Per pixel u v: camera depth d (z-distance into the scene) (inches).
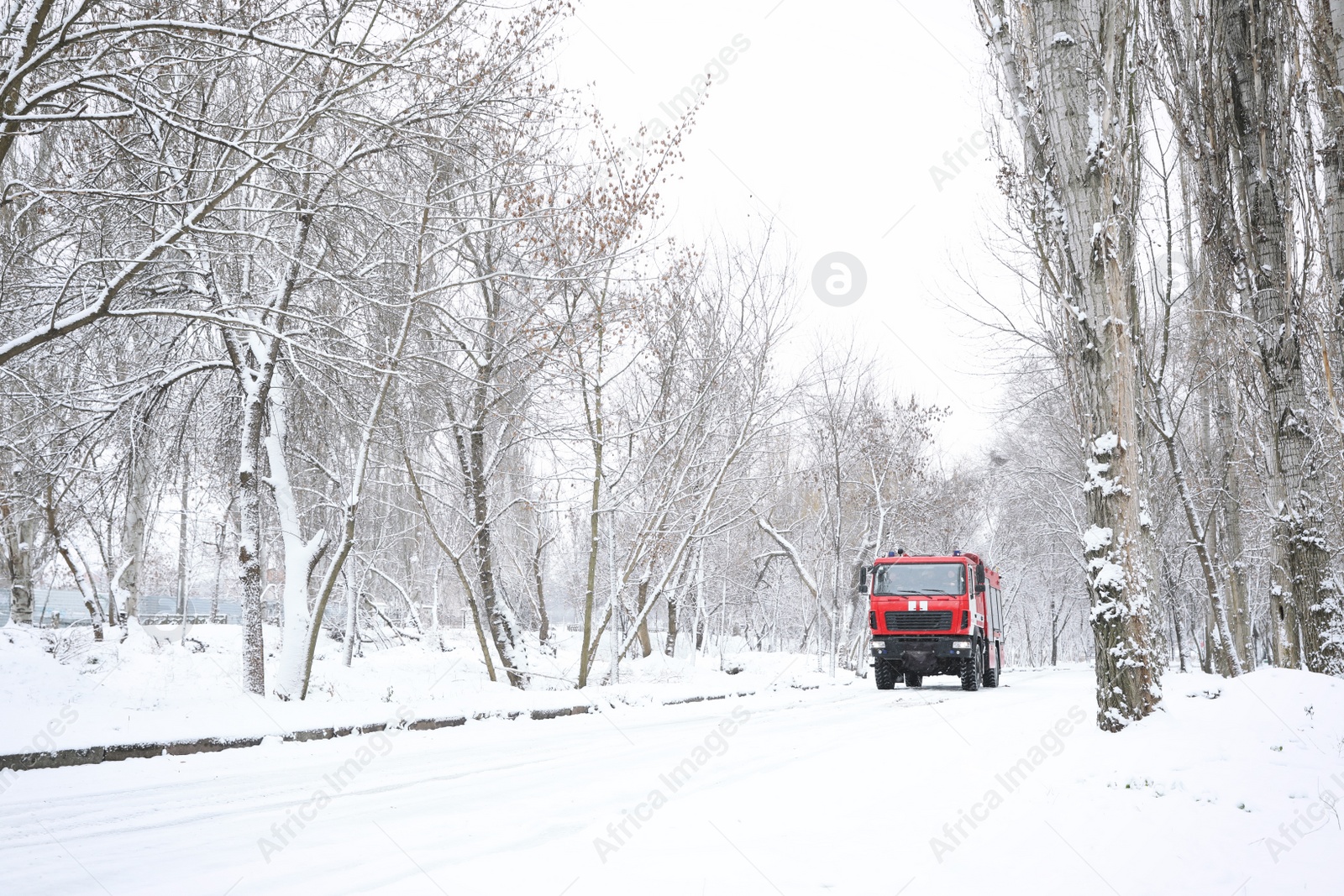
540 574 1347.2
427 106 519.2
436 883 211.9
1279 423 604.1
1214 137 629.0
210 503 1037.2
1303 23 539.5
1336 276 520.1
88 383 633.0
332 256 635.5
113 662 696.4
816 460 1239.5
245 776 378.3
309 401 727.7
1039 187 489.1
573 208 593.6
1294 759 327.9
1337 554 642.8
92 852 254.2
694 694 789.2
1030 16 472.4
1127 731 378.9
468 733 532.4
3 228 524.1
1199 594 1550.2
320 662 851.4
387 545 1165.7
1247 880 207.3
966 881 204.7
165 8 447.8
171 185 504.1
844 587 1357.0
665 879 207.0
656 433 901.2
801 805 281.3
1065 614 2412.6
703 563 1355.8
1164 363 756.0
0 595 1456.7
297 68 465.7
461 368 781.9
